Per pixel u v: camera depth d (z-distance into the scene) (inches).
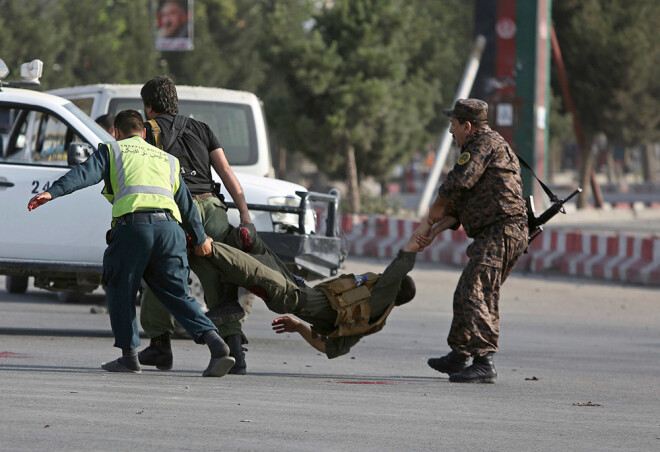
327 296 930.7
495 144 955.3
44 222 1219.9
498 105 3149.6
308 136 4259.4
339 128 4185.5
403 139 4375.0
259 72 6943.9
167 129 943.7
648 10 4739.2
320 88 4180.6
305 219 1258.6
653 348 1443.2
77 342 1213.1
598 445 649.6
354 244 3046.3
